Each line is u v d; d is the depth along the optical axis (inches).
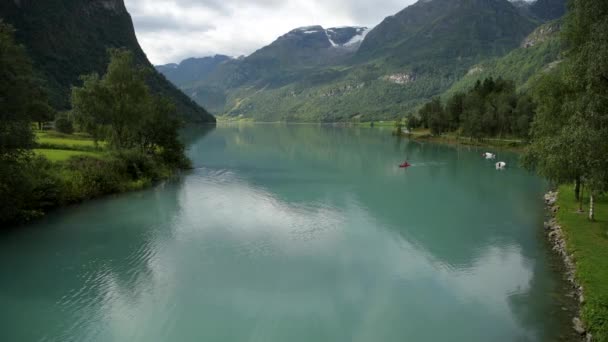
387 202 2011.6
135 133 2765.7
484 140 5546.3
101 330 855.7
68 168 2027.6
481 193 2250.2
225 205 1909.4
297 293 1027.3
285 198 2078.0
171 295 1010.1
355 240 1425.9
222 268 1173.7
